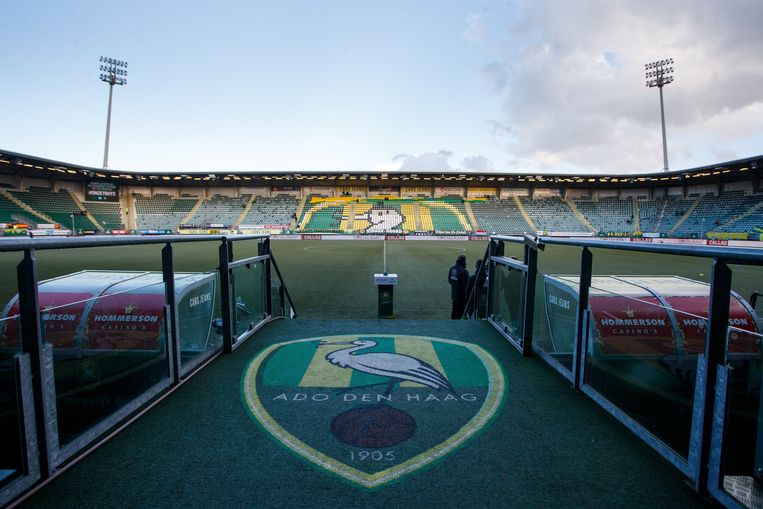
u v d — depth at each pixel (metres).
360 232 48.34
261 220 50.50
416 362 3.69
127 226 49.16
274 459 2.10
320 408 2.72
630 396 2.76
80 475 1.94
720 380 1.71
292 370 3.47
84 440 2.11
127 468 2.01
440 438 2.32
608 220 49.25
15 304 2.56
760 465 1.77
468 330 4.89
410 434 2.37
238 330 4.45
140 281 3.27
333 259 21.45
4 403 1.77
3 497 1.67
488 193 55.12
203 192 54.94
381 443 2.26
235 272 4.14
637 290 3.22
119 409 2.44
